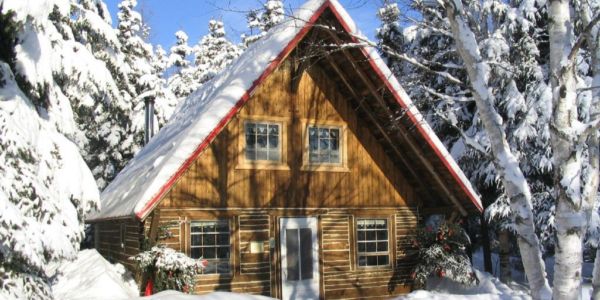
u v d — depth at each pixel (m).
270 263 13.47
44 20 8.61
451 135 20.23
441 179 14.21
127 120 27.08
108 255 17.44
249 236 13.34
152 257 11.53
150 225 12.05
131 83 27.97
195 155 11.82
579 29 10.02
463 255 14.53
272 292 13.40
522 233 6.86
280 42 13.05
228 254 13.11
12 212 7.80
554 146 6.42
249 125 13.74
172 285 11.57
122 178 18.50
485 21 12.20
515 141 16.72
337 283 14.18
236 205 13.27
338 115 14.74
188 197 12.77
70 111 11.08
